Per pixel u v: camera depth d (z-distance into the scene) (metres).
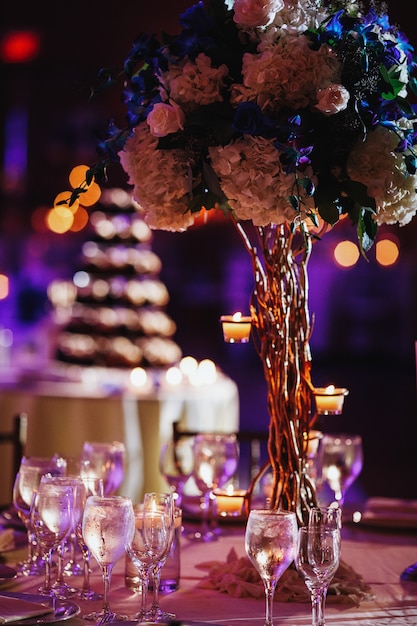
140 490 4.75
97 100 11.73
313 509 1.59
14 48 11.27
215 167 1.80
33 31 11.16
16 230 11.92
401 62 1.86
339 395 1.98
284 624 1.67
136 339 5.45
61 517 1.81
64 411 4.72
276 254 1.92
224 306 13.62
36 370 5.50
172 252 13.45
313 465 2.46
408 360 14.27
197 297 13.64
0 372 5.48
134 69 1.99
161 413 4.77
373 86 1.81
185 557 2.24
